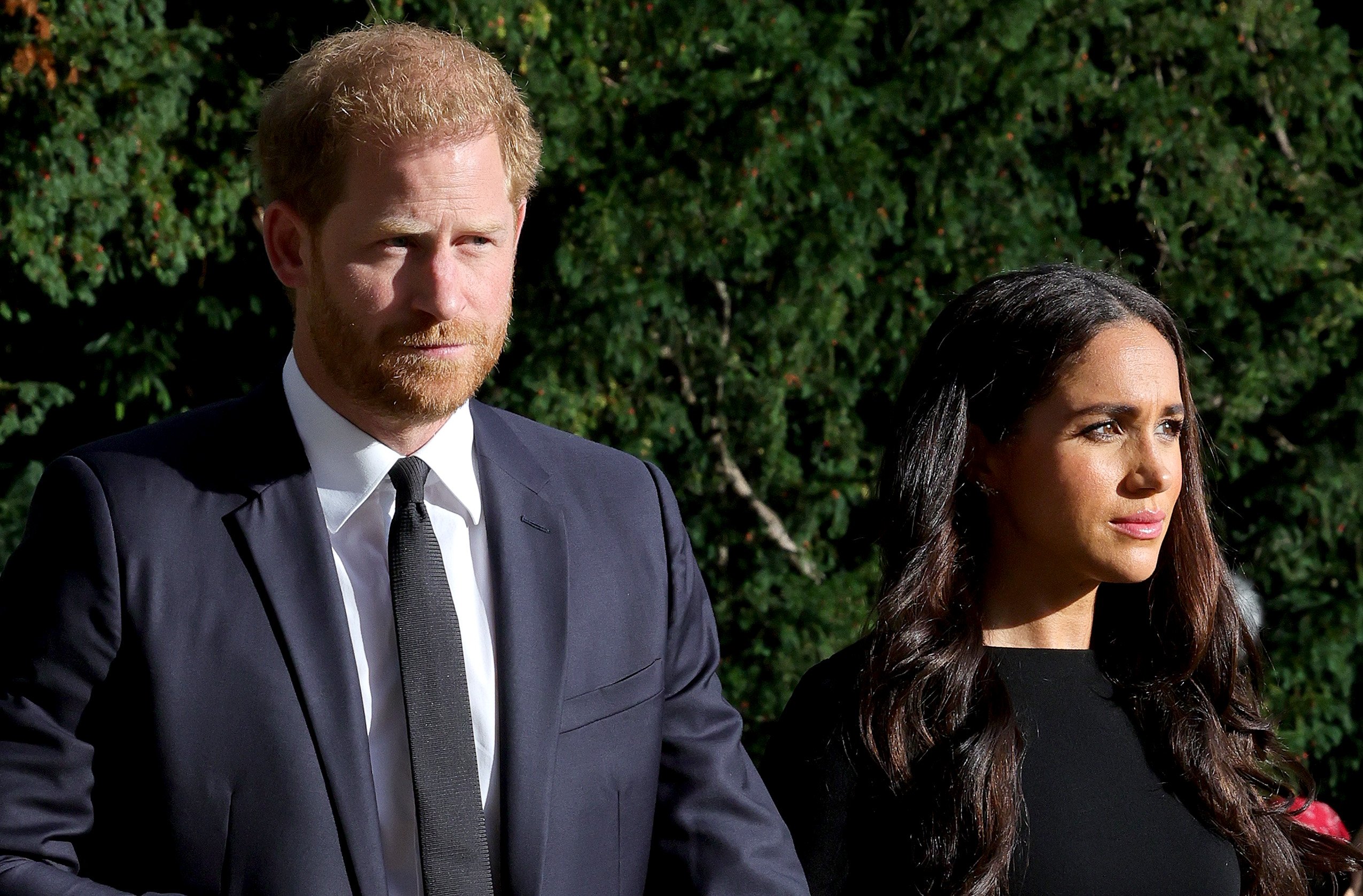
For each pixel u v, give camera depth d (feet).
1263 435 39.47
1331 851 13.16
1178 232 37.40
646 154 33.50
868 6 35.70
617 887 10.06
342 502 9.87
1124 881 11.47
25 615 9.27
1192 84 37.29
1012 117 34.53
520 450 10.87
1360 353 38.83
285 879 8.99
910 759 11.67
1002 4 33.73
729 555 36.63
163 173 33.12
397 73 9.14
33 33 31.17
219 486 9.76
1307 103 37.93
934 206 35.06
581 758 10.01
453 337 9.22
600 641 10.37
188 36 32.89
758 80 33.42
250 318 37.32
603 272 32.76
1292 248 36.88
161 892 9.04
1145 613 13.01
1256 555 38.58
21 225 31.35
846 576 36.09
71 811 9.04
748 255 32.78
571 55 32.86
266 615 9.45
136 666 9.17
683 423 34.76
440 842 9.27
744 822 10.55
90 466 9.63
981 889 11.12
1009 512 12.39
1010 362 12.07
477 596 10.18
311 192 9.29
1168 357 11.89
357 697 9.43
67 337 37.01
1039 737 11.97
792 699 12.66
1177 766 12.11
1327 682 38.32
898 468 12.70
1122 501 11.69
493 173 9.32
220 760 9.09
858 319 35.22
